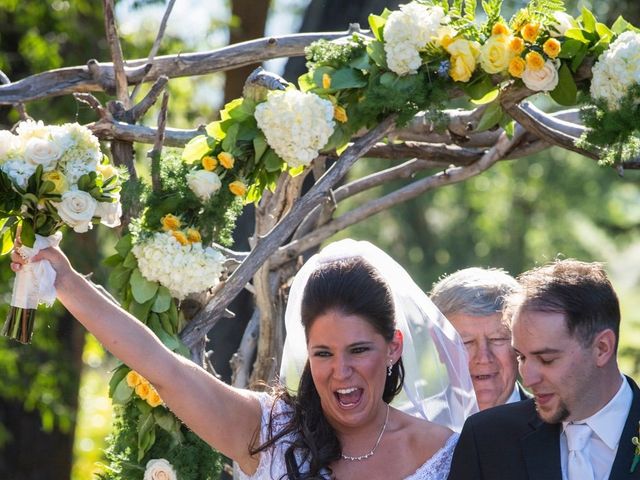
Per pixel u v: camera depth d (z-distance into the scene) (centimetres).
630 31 855
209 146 844
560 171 3356
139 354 719
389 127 870
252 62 1017
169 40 1983
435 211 3584
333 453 750
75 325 1836
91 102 893
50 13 1892
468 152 1084
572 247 3456
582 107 882
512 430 709
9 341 1798
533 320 659
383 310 725
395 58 845
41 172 730
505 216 3509
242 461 761
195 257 802
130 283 812
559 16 862
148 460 821
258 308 1063
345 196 1111
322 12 1507
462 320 891
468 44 852
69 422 1773
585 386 661
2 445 1781
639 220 3228
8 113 1814
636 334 2888
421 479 754
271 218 967
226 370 1362
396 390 784
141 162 2111
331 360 721
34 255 719
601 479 670
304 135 820
